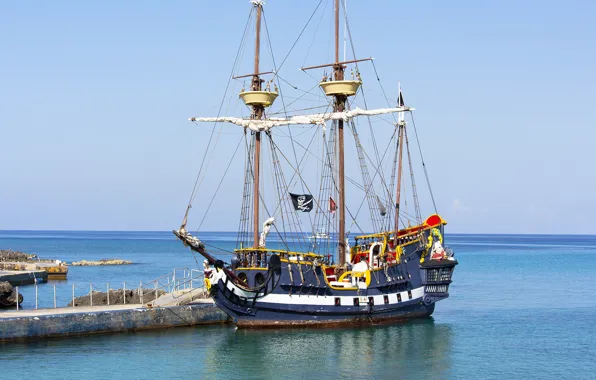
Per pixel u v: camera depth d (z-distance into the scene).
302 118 78.00
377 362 58.19
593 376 54.50
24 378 50.44
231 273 64.69
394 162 87.06
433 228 78.12
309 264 68.38
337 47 80.12
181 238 64.44
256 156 75.69
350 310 70.69
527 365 58.00
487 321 81.00
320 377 53.19
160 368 54.47
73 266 182.88
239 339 64.44
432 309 80.75
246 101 75.56
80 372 52.44
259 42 76.62
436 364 57.91
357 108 79.75
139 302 75.25
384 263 73.00
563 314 87.75
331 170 79.81
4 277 119.81
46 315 60.66
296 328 68.75
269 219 70.81
